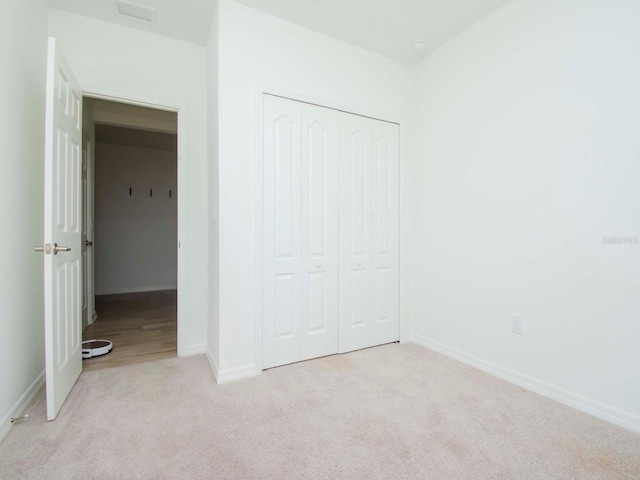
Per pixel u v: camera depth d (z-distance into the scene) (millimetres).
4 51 1649
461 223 2529
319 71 2520
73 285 2072
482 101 2367
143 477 1293
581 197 1828
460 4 2195
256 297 2270
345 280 2678
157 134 4879
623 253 1669
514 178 2160
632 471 1336
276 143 2369
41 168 2078
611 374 1709
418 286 2932
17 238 1772
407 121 2965
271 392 1993
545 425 1659
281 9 2258
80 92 2227
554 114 1947
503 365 2219
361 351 2713
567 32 1883
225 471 1327
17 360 1744
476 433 1585
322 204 2562
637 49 1618
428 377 2215
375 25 2422
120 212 5559
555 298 1945
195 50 2701
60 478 1282
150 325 3574
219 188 2150
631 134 1640
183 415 1731
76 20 2328
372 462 1382
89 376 2219
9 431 1579
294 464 1369
